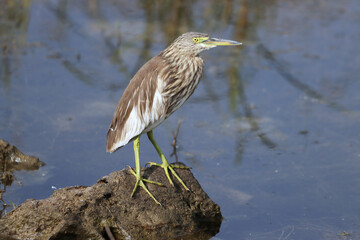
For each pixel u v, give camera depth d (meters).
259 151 13.30
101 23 18.91
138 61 16.89
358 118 14.66
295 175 12.40
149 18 19.42
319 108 15.12
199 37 10.23
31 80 15.55
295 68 16.98
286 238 10.32
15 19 18.62
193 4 20.52
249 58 17.44
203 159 12.89
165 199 9.75
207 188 11.78
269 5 20.66
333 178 12.30
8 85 15.23
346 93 15.79
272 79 16.42
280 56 17.53
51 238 8.80
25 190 11.19
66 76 15.89
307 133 14.05
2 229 9.05
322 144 13.60
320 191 11.86
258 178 12.26
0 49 16.89
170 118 14.57
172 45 10.36
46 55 16.81
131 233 9.34
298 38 18.52
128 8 20.06
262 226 10.66
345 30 19.03
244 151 13.29
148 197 9.65
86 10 19.73
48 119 13.93
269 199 11.55
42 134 13.30
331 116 14.79
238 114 14.84
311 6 20.70
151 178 9.88
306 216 11.04
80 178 11.76
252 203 11.38
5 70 15.89
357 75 16.59
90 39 17.92
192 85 10.50
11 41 17.36
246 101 15.42
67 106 14.54
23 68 16.06
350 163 12.85
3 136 13.06
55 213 8.90
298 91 15.88
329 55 17.61
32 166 12.00
